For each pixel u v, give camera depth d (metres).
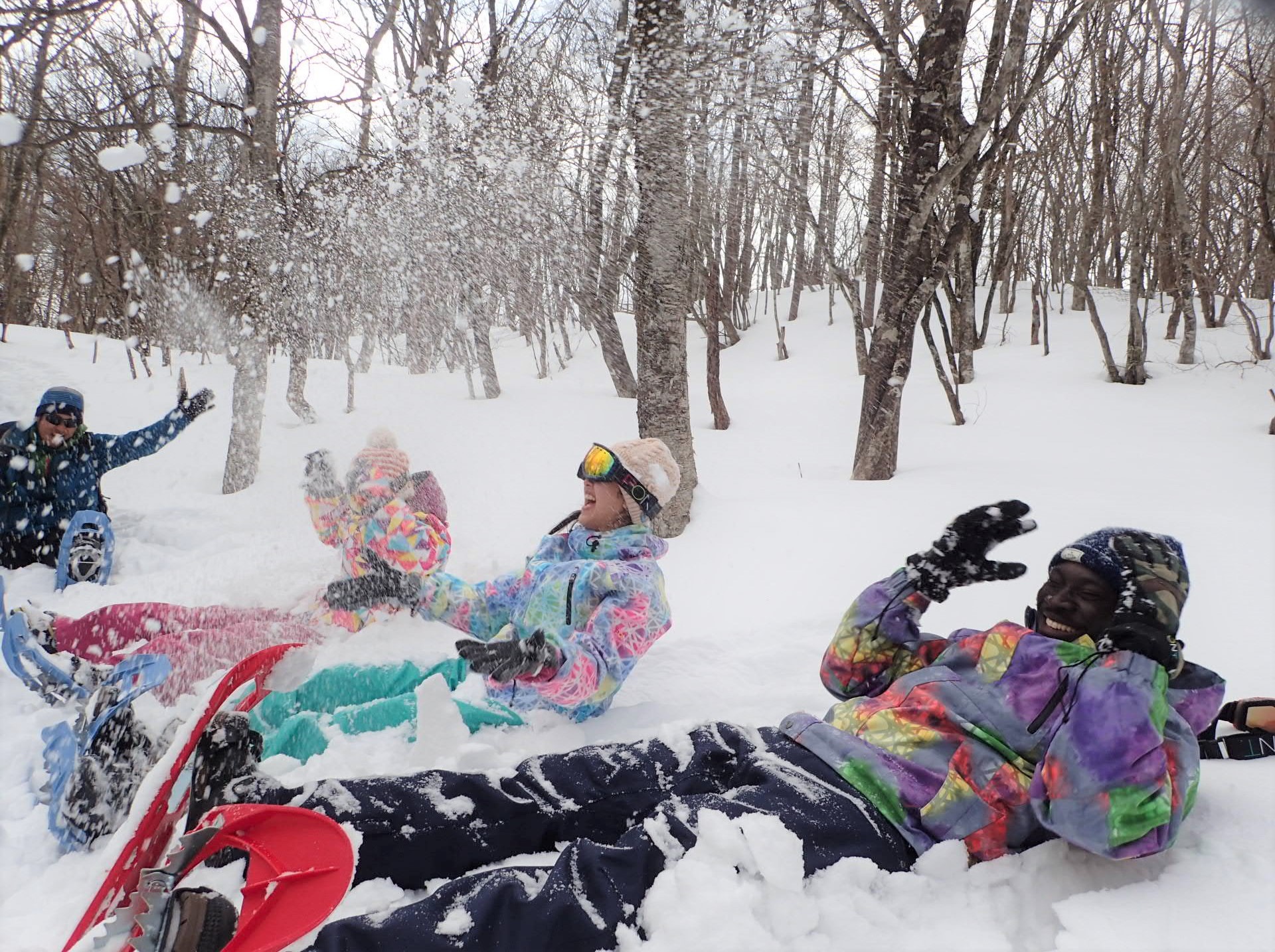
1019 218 15.51
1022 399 10.39
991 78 6.33
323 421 6.07
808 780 1.73
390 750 2.24
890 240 6.73
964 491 5.56
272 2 5.45
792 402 10.68
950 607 3.35
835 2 5.43
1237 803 1.82
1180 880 1.57
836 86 5.87
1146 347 12.05
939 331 15.27
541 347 10.39
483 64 6.99
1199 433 8.59
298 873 1.48
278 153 5.64
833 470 7.06
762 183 6.86
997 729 1.76
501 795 1.80
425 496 3.09
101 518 3.84
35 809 2.04
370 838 1.70
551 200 5.28
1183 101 11.98
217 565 3.79
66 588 3.70
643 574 2.44
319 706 2.44
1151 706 1.56
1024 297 17.00
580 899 1.46
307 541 4.11
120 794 1.85
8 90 4.27
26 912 1.64
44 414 4.11
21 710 2.56
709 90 4.71
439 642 2.91
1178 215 11.78
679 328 4.84
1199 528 4.25
